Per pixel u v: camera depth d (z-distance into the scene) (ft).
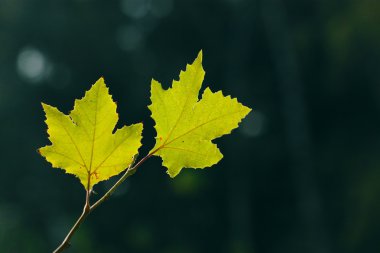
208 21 81.71
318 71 75.36
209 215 74.59
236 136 75.87
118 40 84.23
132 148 3.74
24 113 83.51
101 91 3.68
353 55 72.28
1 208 77.51
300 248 73.31
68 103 83.51
